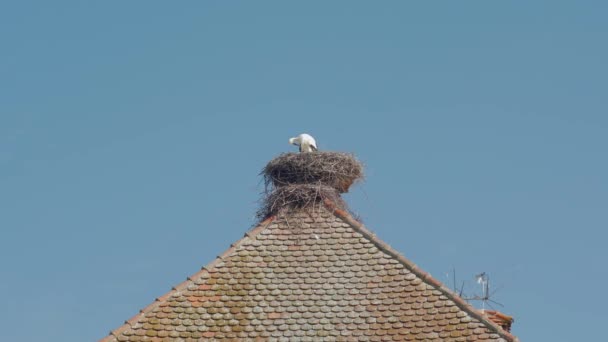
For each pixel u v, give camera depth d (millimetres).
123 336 37750
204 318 38156
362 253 39594
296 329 37875
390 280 38812
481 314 37656
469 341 37156
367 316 38031
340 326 37875
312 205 41156
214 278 39125
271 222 40719
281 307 38375
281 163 42344
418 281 38625
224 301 38562
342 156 42594
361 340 37531
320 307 38344
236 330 37906
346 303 38375
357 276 39031
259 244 40062
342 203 41531
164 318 38156
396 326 37719
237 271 39312
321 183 42031
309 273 39219
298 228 40469
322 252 39750
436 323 37656
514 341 37000
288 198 41312
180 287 38844
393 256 39375
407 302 38219
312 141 43438
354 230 40281
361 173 42812
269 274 39219
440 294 38250
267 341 37656
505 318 39906
